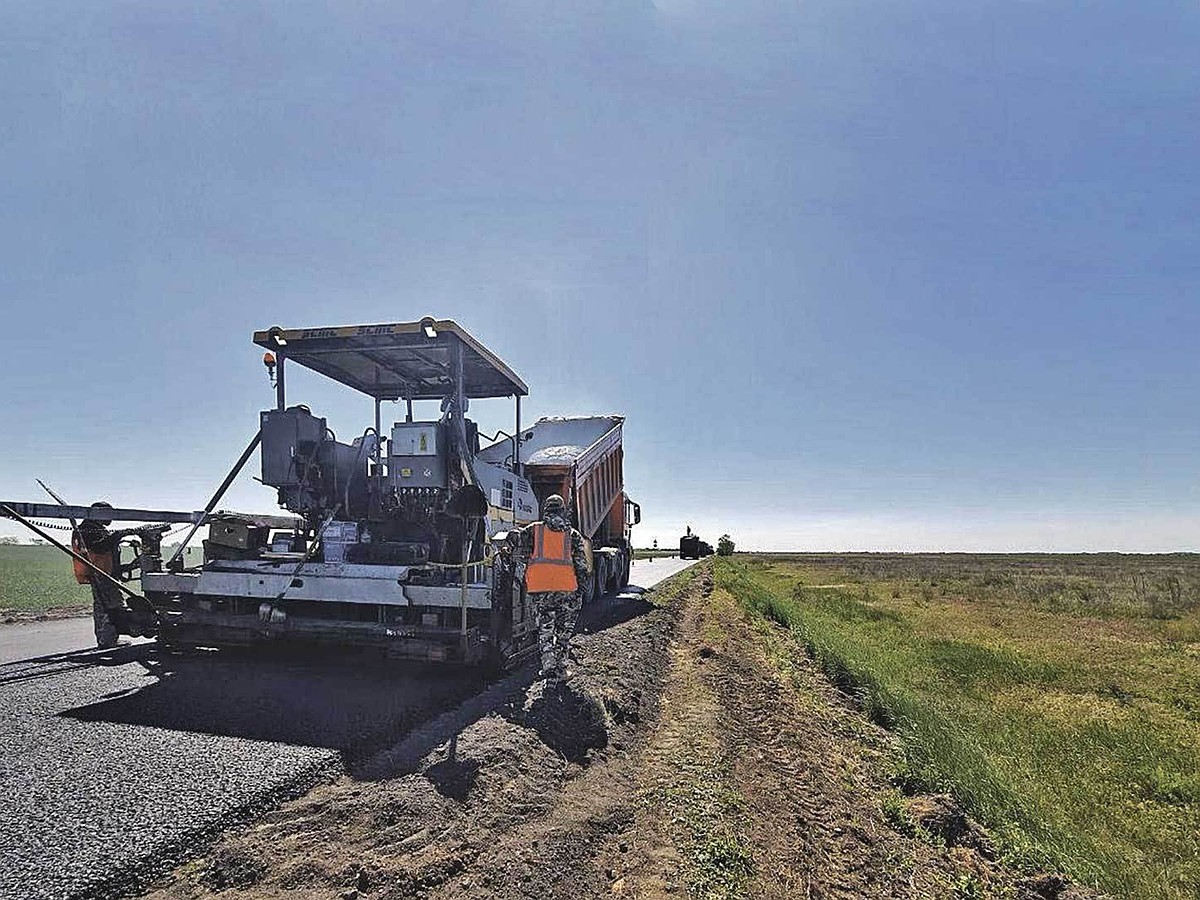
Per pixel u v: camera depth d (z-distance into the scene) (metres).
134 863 2.87
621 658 8.43
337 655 7.27
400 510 7.17
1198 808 6.23
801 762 5.58
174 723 4.75
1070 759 7.44
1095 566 63.41
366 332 7.12
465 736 4.75
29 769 3.83
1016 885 4.32
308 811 3.47
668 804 4.14
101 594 7.44
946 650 13.53
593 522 14.12
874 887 3.91
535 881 3.06
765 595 19.09
